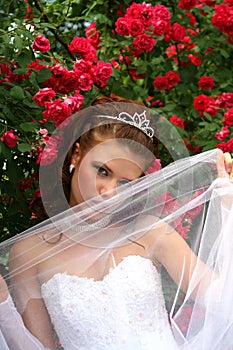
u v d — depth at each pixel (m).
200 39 3.89
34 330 2.17
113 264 2.19
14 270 2.18
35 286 2.20
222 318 2.13
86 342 2.11
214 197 2.22
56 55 2.89
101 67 2.87
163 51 3.84
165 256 2.23
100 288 2.15
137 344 2.10
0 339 2.06
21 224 2.72
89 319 2.12
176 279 2.22
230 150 2.98
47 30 3.38
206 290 2.17
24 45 2.77
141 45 3.41
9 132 2.52
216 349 2.14
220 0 3.89
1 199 2.73
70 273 2.18
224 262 2.17
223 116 3.62
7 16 3.06
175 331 2.16
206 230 2.21
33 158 2.65
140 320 2.13
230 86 3.92
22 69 2.74
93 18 3.56
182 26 3.87
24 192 2.71
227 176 2.27
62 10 3.75
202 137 3.55
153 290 2.17
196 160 2.26
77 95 2.62
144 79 3.90
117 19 3.59
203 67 4.03
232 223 2.19
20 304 2.17
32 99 2.63
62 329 2.15
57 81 2.75
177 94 4.01
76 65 2.79
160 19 3.41
